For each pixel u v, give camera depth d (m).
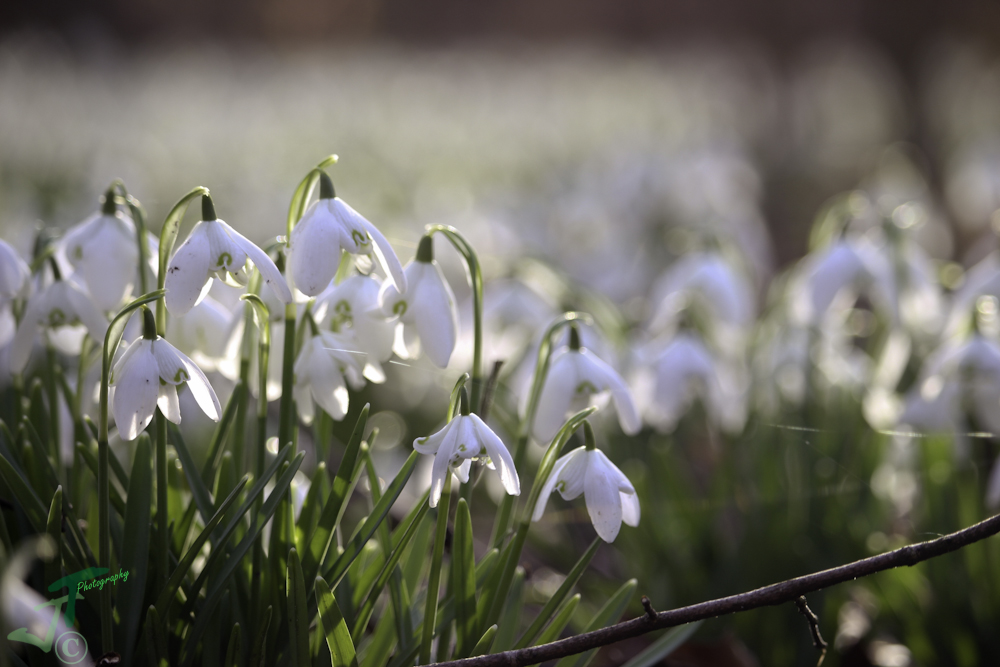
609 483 0.65
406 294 0.67
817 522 0.82
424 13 11.04
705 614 0.65
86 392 0.72
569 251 2.03
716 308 1.00
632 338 0.93
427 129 4.66
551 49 10.25
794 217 3.43
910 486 0.88
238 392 0.69
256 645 0.65
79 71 5.93
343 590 0.68
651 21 10.55
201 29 9.70
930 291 0.91
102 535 0.64
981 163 2.12
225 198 2.50
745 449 0.88
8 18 7.71
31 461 0.68
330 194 0.65
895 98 4.74
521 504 0.88
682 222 2.06
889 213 0.94
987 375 0.78
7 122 3.84
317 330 0.68
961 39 5.20
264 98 5.46
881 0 3.83
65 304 0.68
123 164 2.89
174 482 0.69
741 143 4.45
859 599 0.83
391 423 1.12
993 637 0.77
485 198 2.29
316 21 10.29
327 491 0.70
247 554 0.68
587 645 0.65
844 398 0.87
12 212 1.86
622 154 2.80
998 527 0.64
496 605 0.67
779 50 5.65
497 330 0.87
